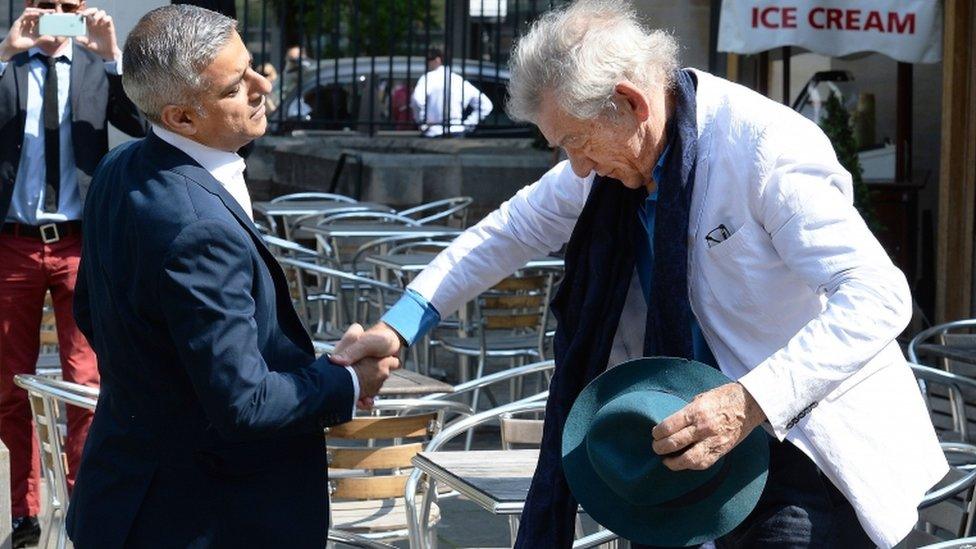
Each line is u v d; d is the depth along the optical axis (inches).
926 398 182.7
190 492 102.9
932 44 297.7
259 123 104.6
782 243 95.5
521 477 127.3
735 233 97.7
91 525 103.9
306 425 103.6
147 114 102.6
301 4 470.3
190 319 97.3
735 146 97.0
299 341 107.8
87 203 108.5
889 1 297.0
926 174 335.9
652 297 99.7
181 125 102.3
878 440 99.6
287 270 293.0
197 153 103.4
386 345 111.0
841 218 94.0
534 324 256.8
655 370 98.1
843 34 298.2
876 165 344.5
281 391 100.7
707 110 98.7
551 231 116.0
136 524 103.0
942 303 298.5
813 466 101.7
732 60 371.2
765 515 102.2
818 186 95.1
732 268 98.4
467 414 160.7
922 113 336.5
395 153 442.9
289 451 106.1
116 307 101.9
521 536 107.7
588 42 95.3
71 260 194.7
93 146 196.5
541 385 273.4
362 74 522.6
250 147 208.4
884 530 98.7
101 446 105.0
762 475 97.1
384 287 254.4
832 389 92.2
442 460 136.1
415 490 140.3
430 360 282.2
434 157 415.8
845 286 92.4
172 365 101.7
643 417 95.3
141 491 102.9
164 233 98.3
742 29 299.4
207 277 97.7
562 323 108.0
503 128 479.5
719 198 97.7
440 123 465.4
